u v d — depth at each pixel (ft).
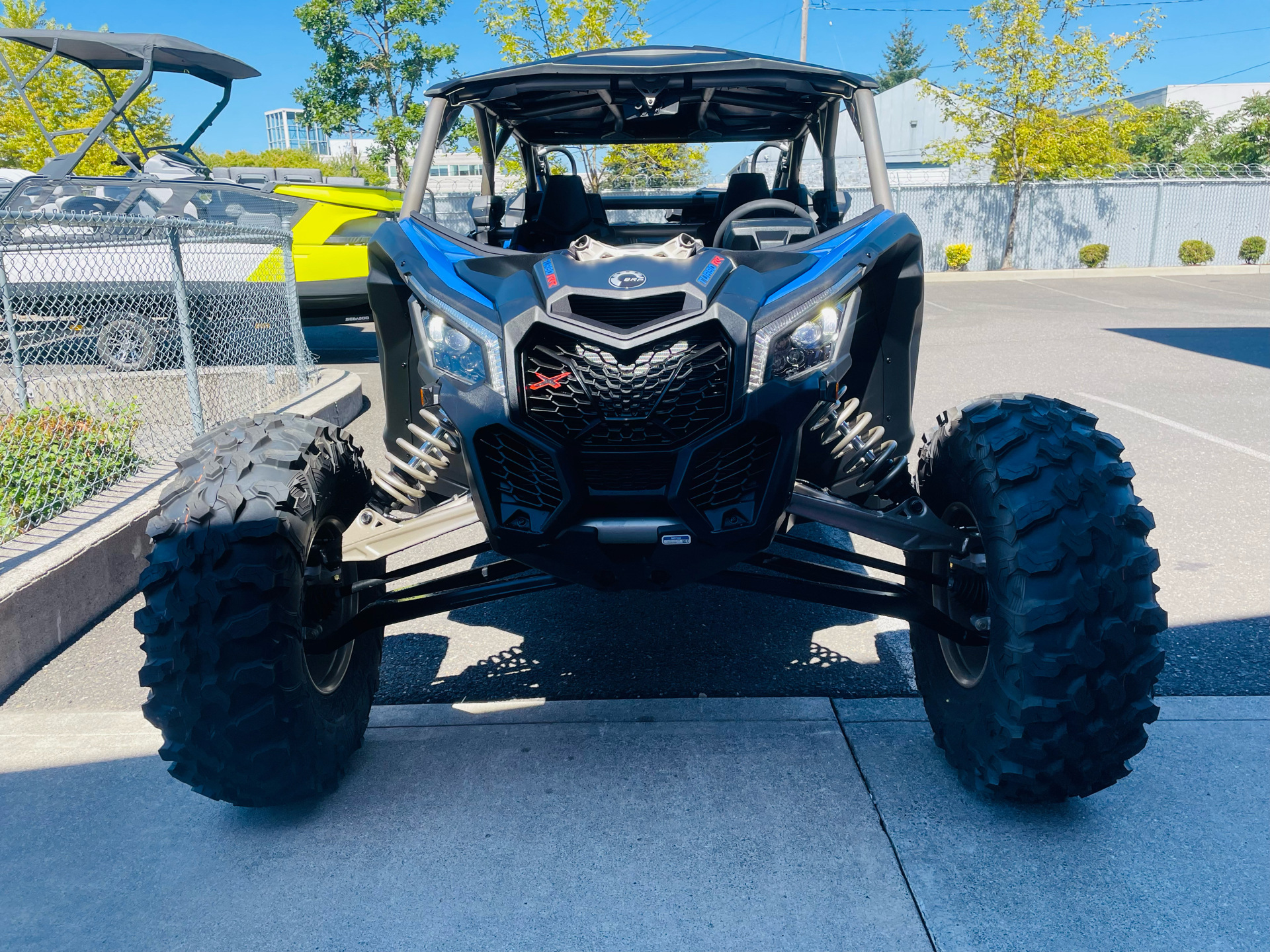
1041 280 68.80
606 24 69.72
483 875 7.18
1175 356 31.27
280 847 7.63
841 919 6.61
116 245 19.31
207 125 34.53
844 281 8.32
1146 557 7.20
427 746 9.07
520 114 13.80
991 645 7.45
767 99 12.91
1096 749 7.11
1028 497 7.21
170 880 7.28
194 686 7.27
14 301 21.99
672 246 8.43
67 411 16.24
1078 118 84.58
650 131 15.40
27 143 78.64
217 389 21.74
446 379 7.98
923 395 25.35
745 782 8.28
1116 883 6.89
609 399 7.28
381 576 9.42
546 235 14.06
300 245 27.81
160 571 7.32
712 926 6.58
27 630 11.28
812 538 15.21
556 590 13.41
